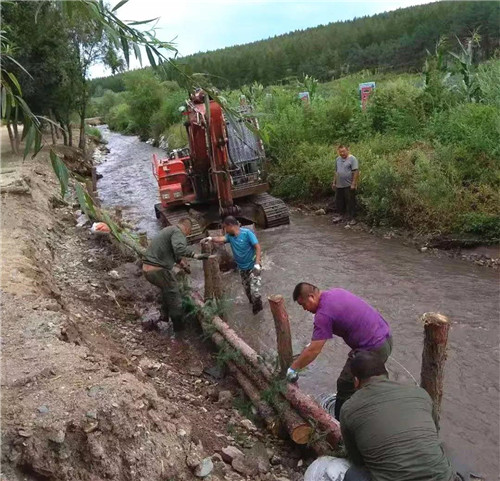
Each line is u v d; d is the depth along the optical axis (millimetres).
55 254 8797
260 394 5176
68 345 4520
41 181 13344
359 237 10836
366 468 3289
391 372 5918
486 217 9539
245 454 4441
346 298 4355
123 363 5129
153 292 7906
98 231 9562
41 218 9922
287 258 9867
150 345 6543
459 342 6480
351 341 4328
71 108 21281
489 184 10289
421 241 10133
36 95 18578
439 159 11164
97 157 26000
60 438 3262
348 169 11688
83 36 18516
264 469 4309
